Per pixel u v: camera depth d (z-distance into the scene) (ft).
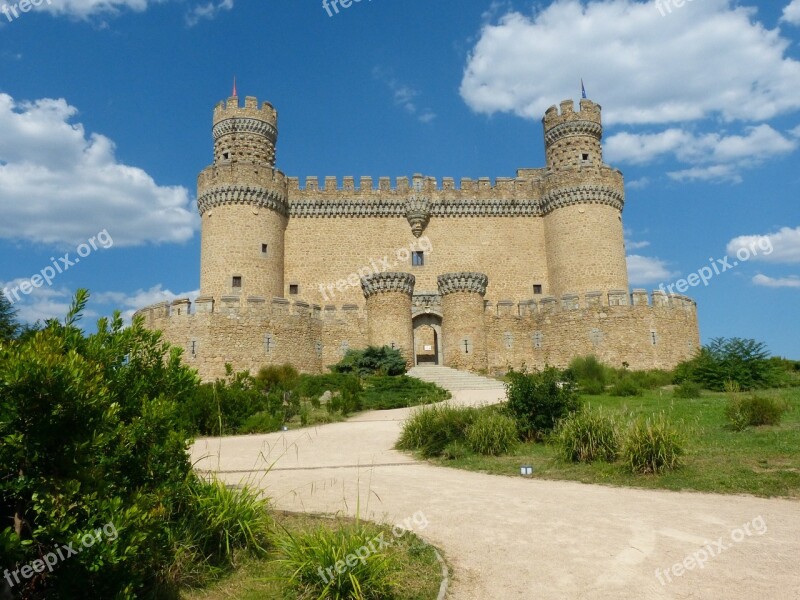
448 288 139.44
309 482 40.16
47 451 17.28
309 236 160.45
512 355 139.03
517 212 166.40
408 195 164.86
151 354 24.89
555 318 136.15
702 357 107.65
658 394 92.12
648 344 127.95
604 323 129.49
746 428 54.75
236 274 144.87
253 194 149.28
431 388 99.81
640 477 40.01
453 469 45.83
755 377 99.60
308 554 22.12
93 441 17.90
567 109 163.63
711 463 41.65
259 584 22.62
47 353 17.62
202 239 150.71
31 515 17.88
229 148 160.35
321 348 133.49
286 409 77.87
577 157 161.68
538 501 34.47
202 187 151.23
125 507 19.07
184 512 24.59
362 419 76.43
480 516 31.22
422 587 22.27
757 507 32.19
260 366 121.60
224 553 24.76
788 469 38.75
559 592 21.61
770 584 21.90
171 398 24.35
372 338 134.72
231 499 26.45
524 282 163.22
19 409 16.29
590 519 30.37
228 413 68.33
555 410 56.13
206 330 120.57
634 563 24.14
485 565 24.34
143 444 21.42
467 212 165.48
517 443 53.83
